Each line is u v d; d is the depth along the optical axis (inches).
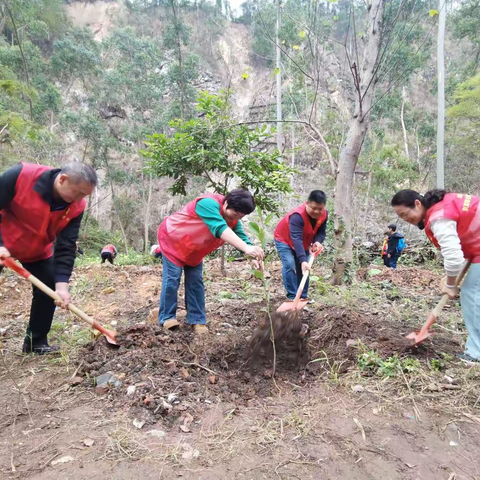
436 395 101.4
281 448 80.4
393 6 207.3
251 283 222.8
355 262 295.6
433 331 145.2
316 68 223.3
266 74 1071.0
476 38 709.3
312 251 155.6
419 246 392.5
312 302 163.8
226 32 1219.9
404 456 79.7
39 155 464.4
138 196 986.1
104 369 105.5
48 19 960.3
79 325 151.2
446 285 116.0
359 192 666.2
